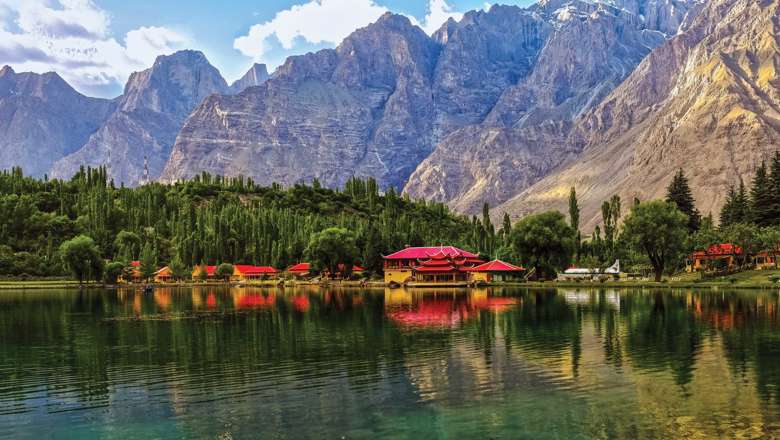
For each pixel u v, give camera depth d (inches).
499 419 1987.0
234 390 2362.2
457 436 1847.9
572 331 3668.8
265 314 4975.4
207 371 2684.5
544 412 2047.2
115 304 6289.4
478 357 2898.6
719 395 2210.9
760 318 4133.9
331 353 3043.8
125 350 3233.3
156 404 2208.4
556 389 2311.8
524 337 3462.1
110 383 2512.3
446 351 3058.6
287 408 2130.9
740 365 2669.8
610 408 2079.2
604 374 2529.5
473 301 5974.4
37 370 2773.1
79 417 2092.8
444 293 7495.1
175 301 6658.5
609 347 3112.7
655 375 2503.7
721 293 6284.5
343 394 2285.9
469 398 2213.3
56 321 4645.7
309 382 2460.6
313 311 5177.2
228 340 3503.9
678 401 2145.7
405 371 2623.0
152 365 2832.2
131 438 1899.6
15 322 4606.3
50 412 2148.1
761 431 1856.5
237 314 5017.2
